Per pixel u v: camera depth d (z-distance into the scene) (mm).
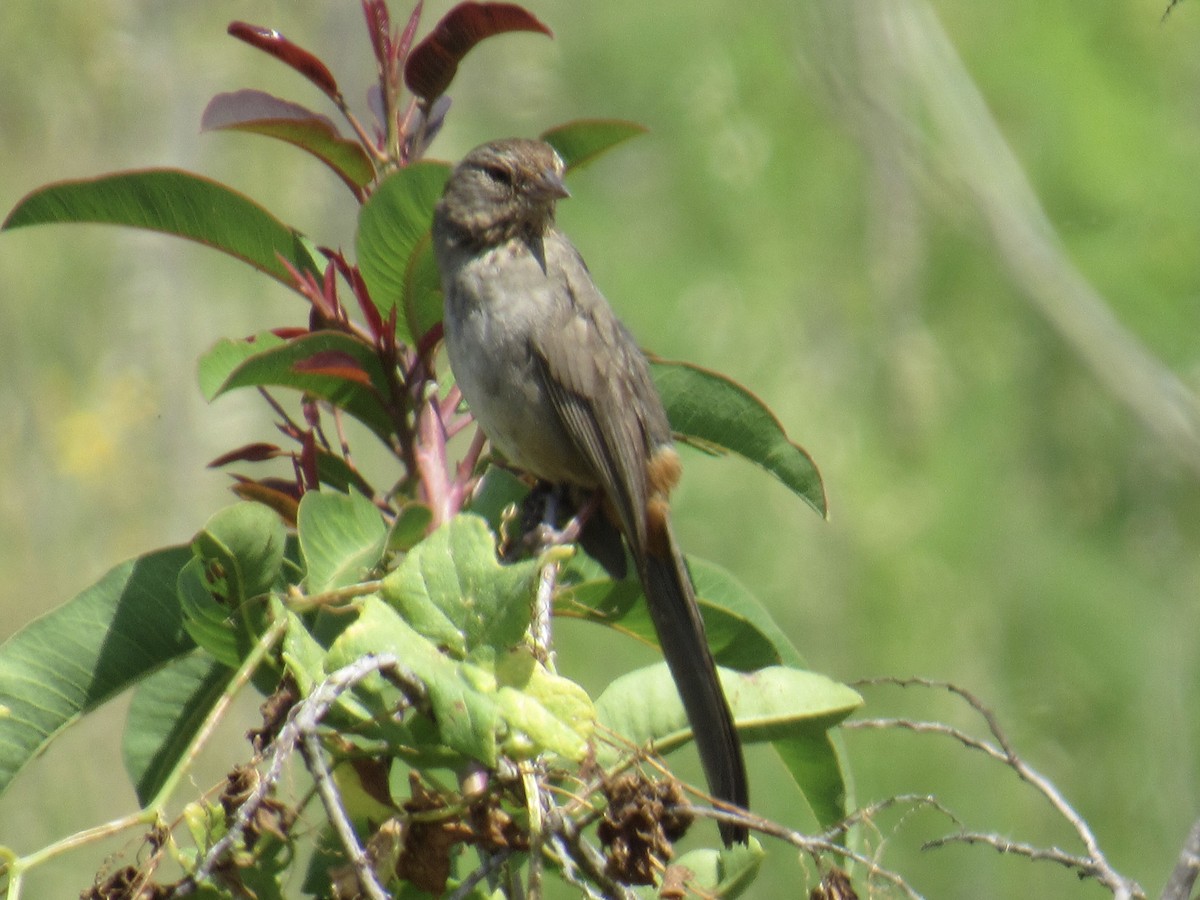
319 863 4391
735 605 5953
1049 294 13953
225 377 5352
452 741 3857
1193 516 14188
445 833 4086
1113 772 13172
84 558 13859
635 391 6242
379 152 5551
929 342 14055
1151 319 14914
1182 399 13859
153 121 15984
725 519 12953
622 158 14344
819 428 13523
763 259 14055
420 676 3896
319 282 5543
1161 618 13812
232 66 16141
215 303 14922
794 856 11320
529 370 6191
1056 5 15406
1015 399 14344
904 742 12516
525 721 3854
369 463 13312
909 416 13734
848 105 14172
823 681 4918
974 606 13125
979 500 13469
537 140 6484
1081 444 14453
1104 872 4031
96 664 4766
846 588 12969
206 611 4422
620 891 4027
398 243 5258
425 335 5418
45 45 15805
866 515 13125
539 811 3928
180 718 4828
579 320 6246
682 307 13789
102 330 14547
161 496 14172
